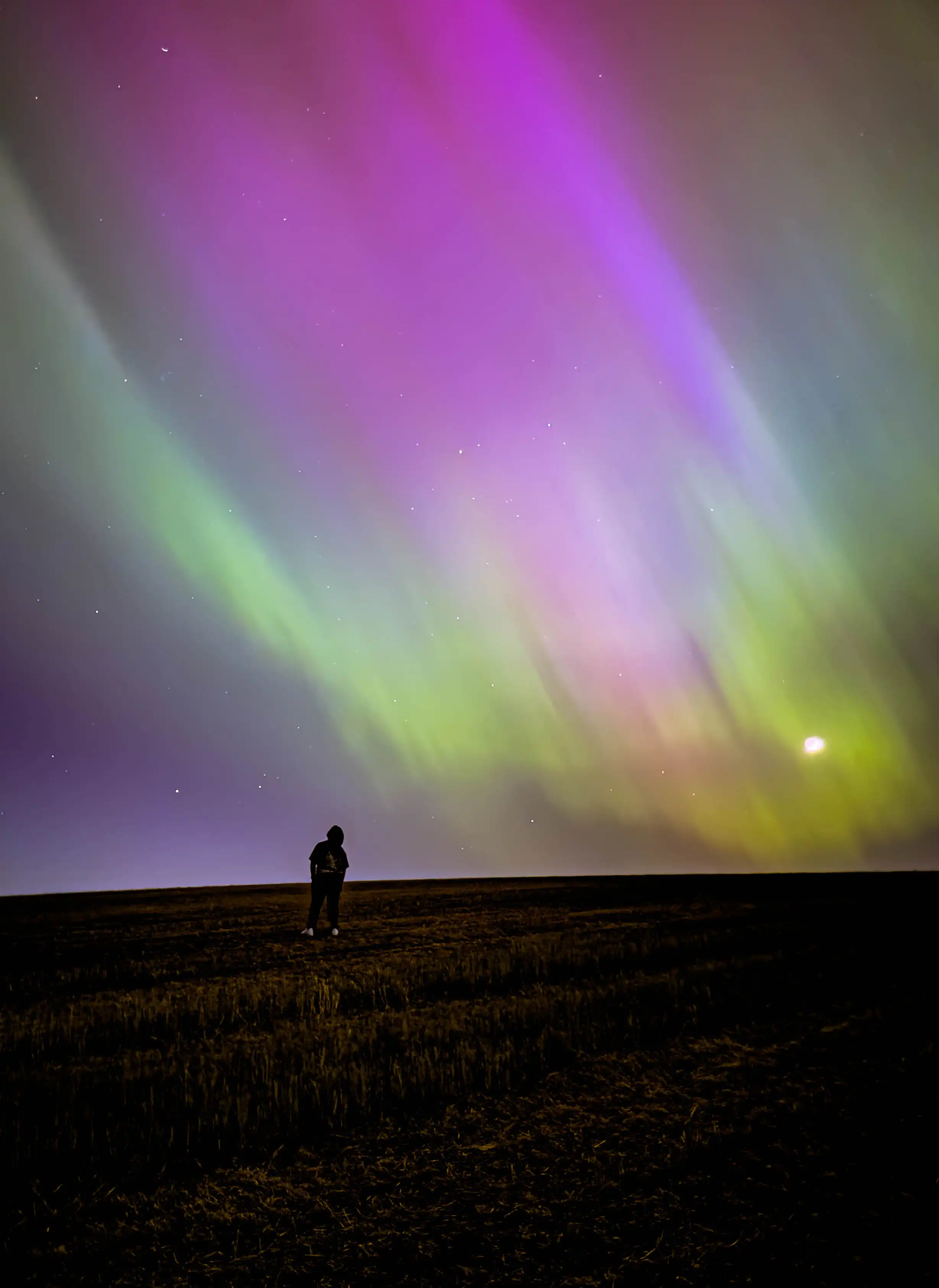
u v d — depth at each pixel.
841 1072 7.26
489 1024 8.83
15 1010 9.81
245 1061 7.65
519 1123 6.29
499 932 15.36
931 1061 7.46
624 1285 4.20
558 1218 4.89
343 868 15.47
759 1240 4.58
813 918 16.12
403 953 13.18
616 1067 7.52
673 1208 4.96
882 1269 4.28
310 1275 4.35
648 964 12.25
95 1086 7.02
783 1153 5.66
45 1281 4.33
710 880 26.80
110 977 11.72
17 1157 5.61
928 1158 5.51
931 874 26.19
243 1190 5.28
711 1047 8.07
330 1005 9.77
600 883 27.00
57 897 25.31
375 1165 5.62
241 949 13.80
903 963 11.66
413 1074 7.19
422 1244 4.62
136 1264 4.48
